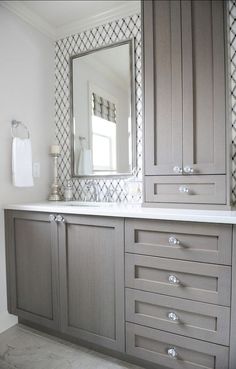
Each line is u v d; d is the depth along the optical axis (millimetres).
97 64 2107
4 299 1850
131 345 1395
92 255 1502
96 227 1484
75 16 2057
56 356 1539
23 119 2016
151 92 1536
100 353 1569
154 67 1527
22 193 2018
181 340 1269
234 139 1610
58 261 1623
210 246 1197
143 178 1568
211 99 1393
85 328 1542
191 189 1444
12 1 1849
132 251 1368
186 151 1450
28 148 1969
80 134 2201
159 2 1515
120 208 1540
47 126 2250
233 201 1608
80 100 2193
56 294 1642
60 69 2289
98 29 2096
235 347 1149
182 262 1255
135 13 1937
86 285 1529
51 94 2287
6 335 1758
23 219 1774
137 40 1942
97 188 2121
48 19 2096
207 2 1398
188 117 1444
